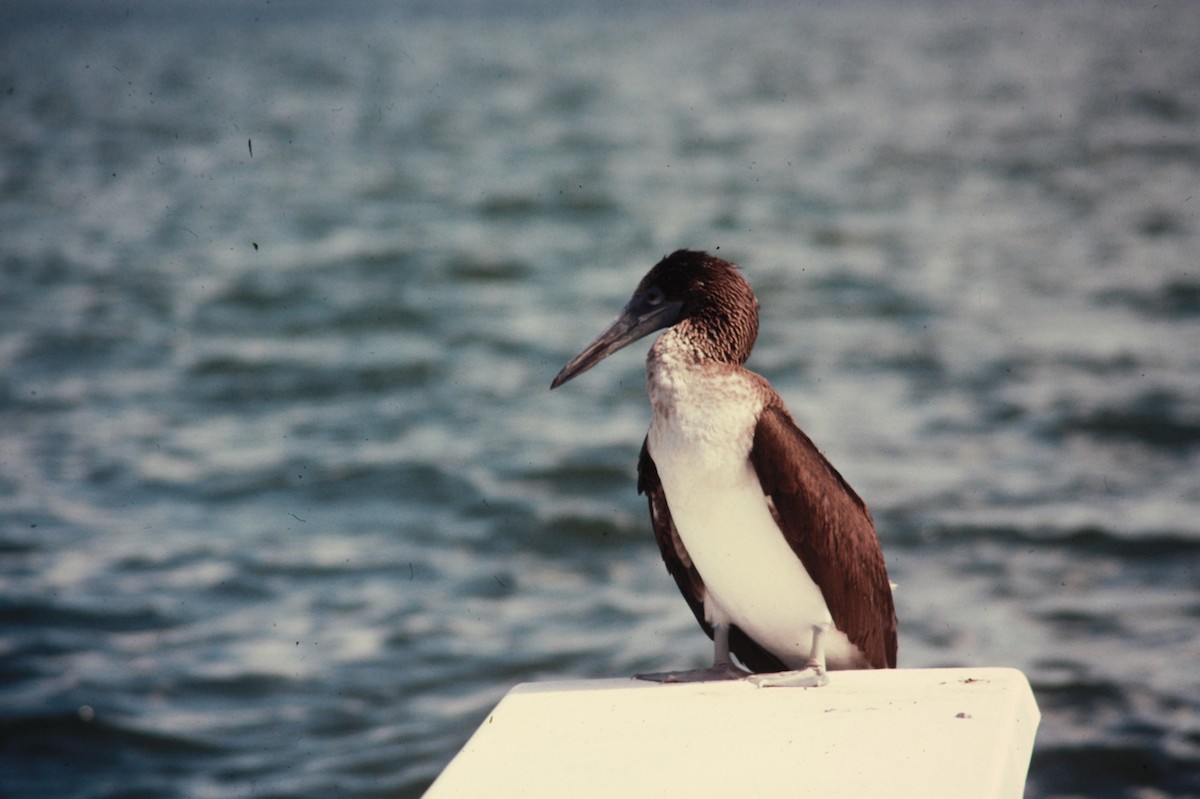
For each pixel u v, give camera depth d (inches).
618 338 253.1
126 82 3629.4
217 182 1749.5
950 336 871.7
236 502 611.2
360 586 516.4
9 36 6870.1
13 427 724.0
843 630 238.1
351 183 1711.4
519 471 645.9
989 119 2352.4
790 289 1031.6
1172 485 588.7
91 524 577.6
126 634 470.9
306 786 377.4
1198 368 767.7
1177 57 3880.4
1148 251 1137.4
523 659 448.5
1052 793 359.6
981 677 196.9
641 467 241.1
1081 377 761.0
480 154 2007.9
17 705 418.6
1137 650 435.2
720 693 196.9
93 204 1576.0
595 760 170.4
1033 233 1253.1
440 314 987.3
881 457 637.9
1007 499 576.7
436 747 396.2
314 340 920.3
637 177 1715.1
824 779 161.5
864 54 4362.7
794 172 1743.4
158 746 398.9
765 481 223.6
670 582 518.6
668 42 5403.5
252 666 448.1
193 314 999.6
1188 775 364.2
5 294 1074.1
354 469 651.5
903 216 1376.7
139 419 741.3
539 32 6840.6
